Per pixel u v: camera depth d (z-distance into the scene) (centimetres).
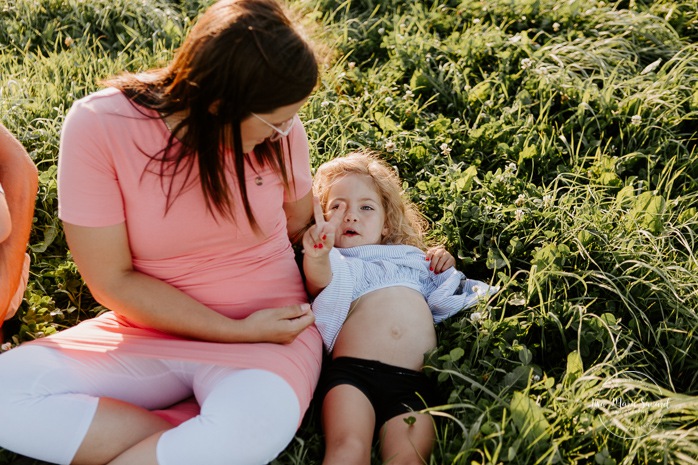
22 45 458
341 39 482
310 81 202
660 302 291
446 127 398
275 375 216
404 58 455
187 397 238
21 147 246
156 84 213
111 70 424
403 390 251
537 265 302
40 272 302
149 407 229
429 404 251
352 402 240
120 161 209
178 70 204
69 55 436
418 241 322
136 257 228
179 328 225
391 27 496
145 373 225
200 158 209
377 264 293
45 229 318
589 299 296
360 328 266
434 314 293
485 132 392
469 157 385
